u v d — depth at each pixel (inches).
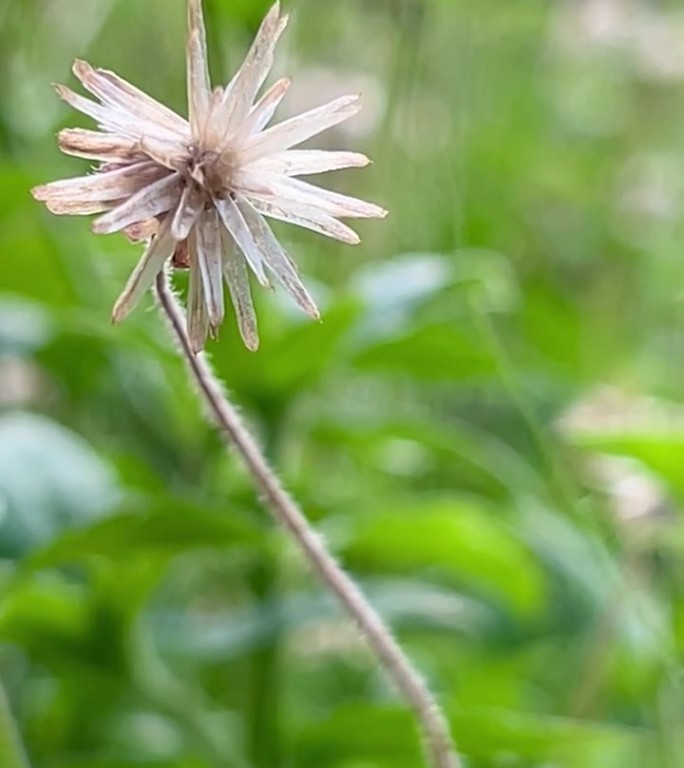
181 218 7.7
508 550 10.9
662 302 18.2
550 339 15.7
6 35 13.1
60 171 13.6
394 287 10.9
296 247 13.5
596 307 18.2
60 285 11.8
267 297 10.5
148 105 7.8
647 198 19.6
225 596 12.9
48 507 10.2
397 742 10.4
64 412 13.1
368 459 13.3
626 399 14.0
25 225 11.6
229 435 8.6
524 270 19.1
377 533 10.9
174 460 11.8
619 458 11.8
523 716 11.1
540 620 11.6
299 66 15.7
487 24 18.7
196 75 7.8
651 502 12.1
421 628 11.2
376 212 7.9
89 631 10.4
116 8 16.2
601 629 11.5
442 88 16.7
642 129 20.6
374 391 14.9
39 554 9.7
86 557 9.9
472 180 18.9
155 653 10.6
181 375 11.0
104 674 10.5
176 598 12.2
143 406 12.0
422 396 15.1
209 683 12.0
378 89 15.5
